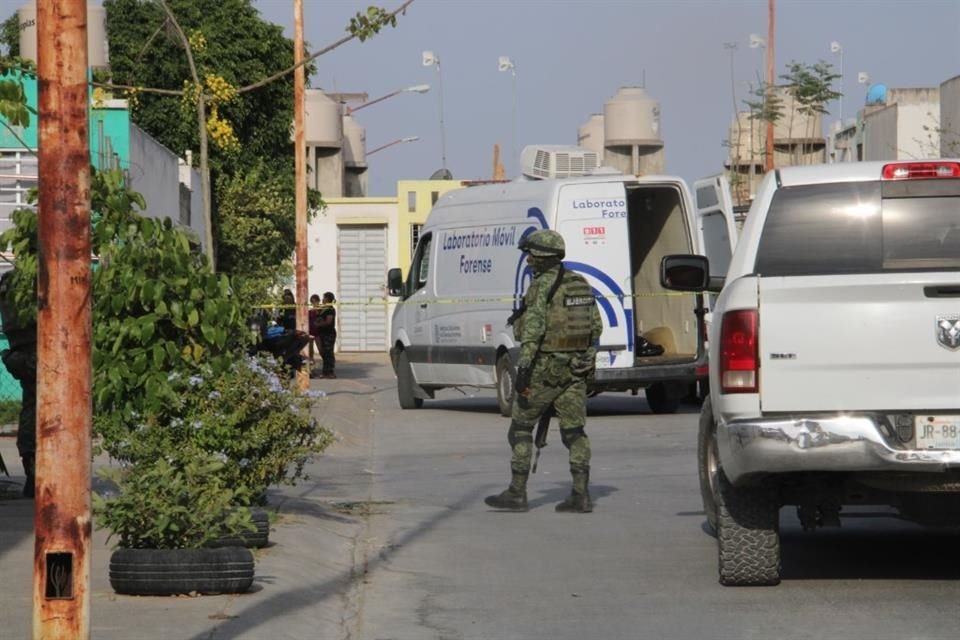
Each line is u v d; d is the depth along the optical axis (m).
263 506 38.19
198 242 37.03
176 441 34.59
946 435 27.16
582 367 41.69
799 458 27.23
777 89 146.00
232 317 35.12
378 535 37.72
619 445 61.19
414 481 49.84
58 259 18.36
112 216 35.00
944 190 29.78
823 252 29.62
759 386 27.67
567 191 72.06
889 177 29.89
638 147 148.50
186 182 105.06
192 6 115.31
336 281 170.00
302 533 35.53
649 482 48.69
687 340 75.12
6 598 27.25
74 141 18.36
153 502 28.28
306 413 35.97
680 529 38.50
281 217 120.50
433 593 30.31
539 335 41.34
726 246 71.06
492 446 61.72
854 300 27.41
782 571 32.03
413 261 82.75
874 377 27.33
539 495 45.81
